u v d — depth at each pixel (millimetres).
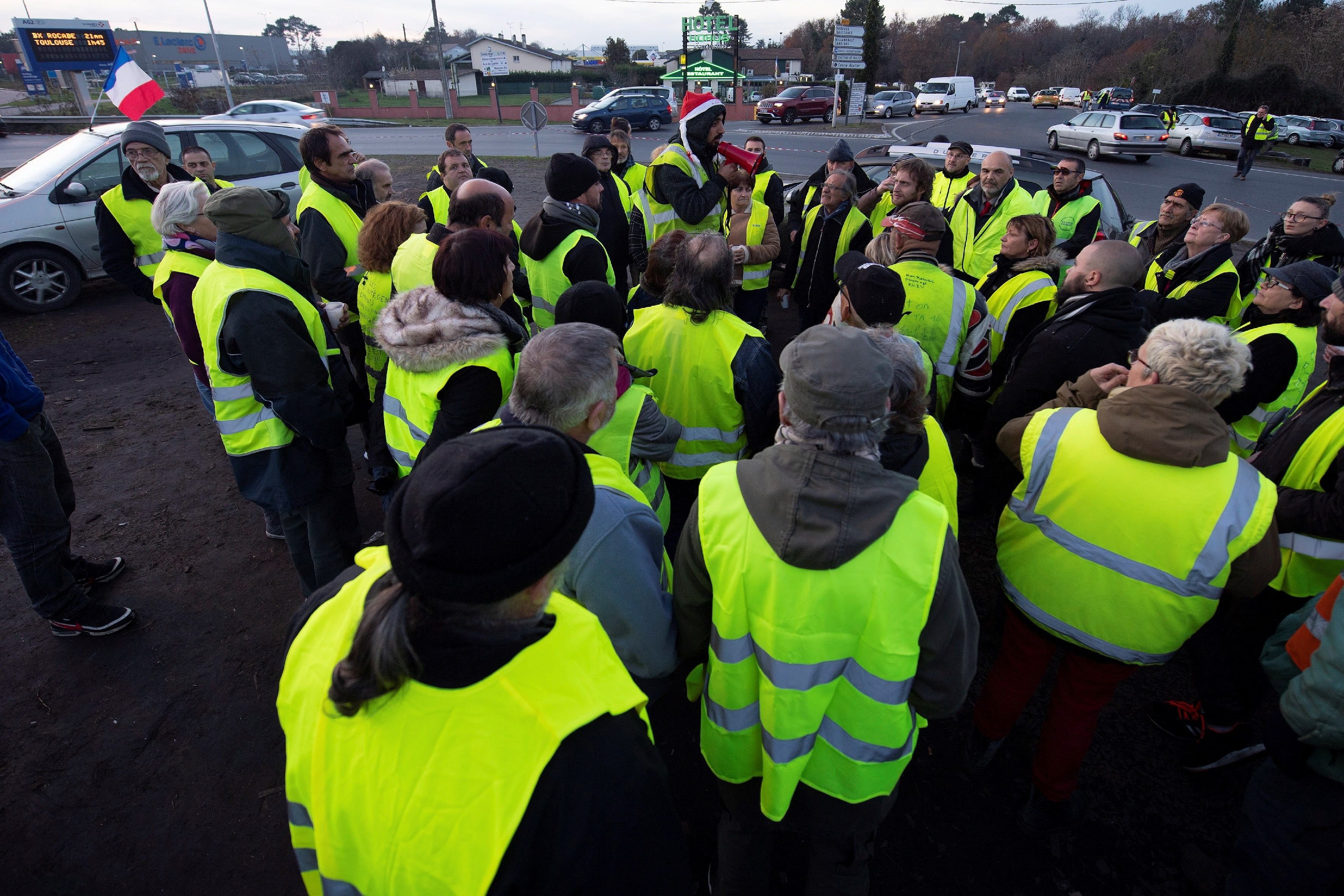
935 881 1989
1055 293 2934
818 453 1209
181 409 4906
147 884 1985
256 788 2270
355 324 3691
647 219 4043
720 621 1347
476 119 35969
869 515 1189
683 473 2438
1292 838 1447
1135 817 2162
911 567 1216
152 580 3199
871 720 1324
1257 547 1493
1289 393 2838
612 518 1432
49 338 6164
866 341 1213
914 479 1427
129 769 2318
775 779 1379
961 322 2734
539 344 1533
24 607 3021
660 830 905
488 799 819
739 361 2176
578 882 831
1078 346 2475
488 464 795
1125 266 2406
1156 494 1542
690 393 2285
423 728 843
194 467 4160
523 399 1520
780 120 30609
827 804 1462
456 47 64562
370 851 883
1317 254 3803
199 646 2832
